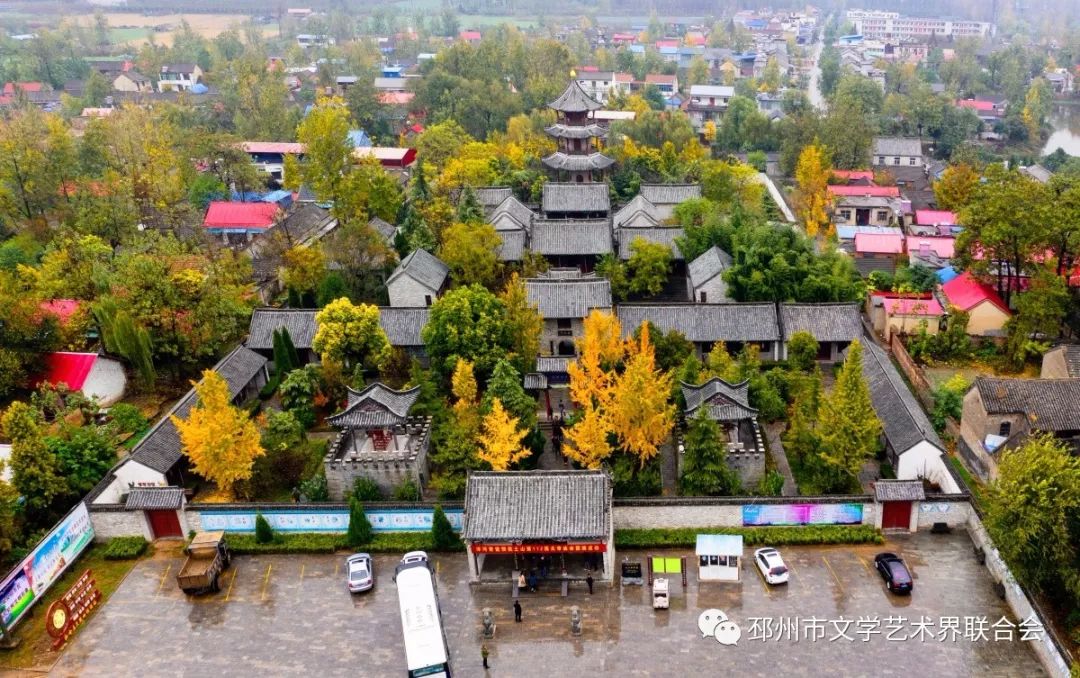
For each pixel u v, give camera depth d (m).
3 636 55.16
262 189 156.38
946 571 58.56
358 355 84.69
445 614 56.88
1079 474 50.84
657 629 54.59
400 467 67.38
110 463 69.75
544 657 52.69
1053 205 87.44
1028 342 86.81
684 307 89.69
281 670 52.69
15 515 62.28
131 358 81.31
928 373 87.50
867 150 169.25
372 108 198.50
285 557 63.28
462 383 70.31
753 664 51.38
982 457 69.50
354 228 101.50
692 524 63.75
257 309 91.19
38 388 79.12
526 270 101.56
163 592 60.00
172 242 99.44
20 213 120.00
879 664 50.94
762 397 76.19
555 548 57.38
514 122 178.88
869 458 72.31
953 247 112.00
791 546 62.12
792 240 99.31
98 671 53.03
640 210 115.00
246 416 66.81
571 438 66.88
